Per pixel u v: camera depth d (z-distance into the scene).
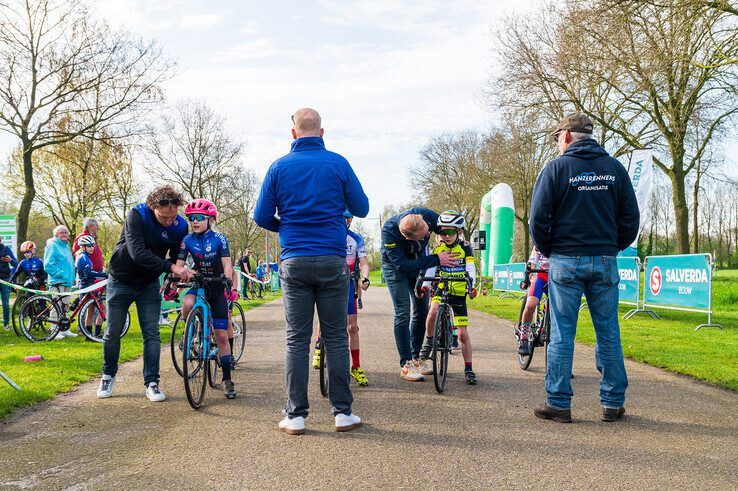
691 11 12.67
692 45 14.37
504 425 4.27
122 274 5.29
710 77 17.20
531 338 6.50
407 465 3.44
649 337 8.80
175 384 5.89
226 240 5.64
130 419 4.55
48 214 33.22
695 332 9.41
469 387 5.65
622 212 4.59
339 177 4.26
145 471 3.38
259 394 5.44
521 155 34.88
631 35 15.12
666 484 3.13
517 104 22.19
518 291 20.38
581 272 4.44
